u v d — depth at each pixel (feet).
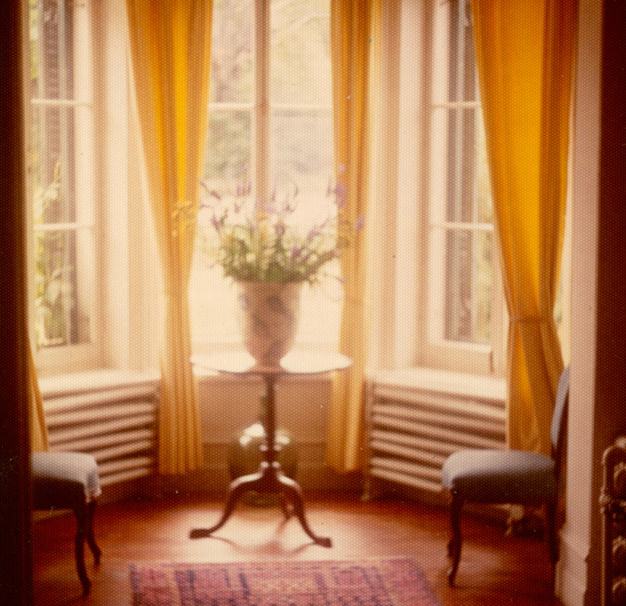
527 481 12.53
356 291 15.89
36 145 15.35
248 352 14.10
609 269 11.30
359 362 15.99
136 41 15.08
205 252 14.65
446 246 16.19
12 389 8.41
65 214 15.84
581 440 11.96
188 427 15.81
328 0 16.35
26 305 8.50
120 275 16.01
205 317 16.63
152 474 15.98
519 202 13.99
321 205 16.65
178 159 15.70
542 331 13.97
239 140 16.53
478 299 15.93
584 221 11.76
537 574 13.19
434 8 15.85
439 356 16.34
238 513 15.47
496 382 15.43
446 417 15.20
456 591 12.59
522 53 13.85
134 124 15.61
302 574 13.01
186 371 15.76
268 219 14.46
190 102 15.52
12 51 8.18
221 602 12.10
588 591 11.68
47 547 13.94
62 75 15.60
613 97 11.12
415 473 15.46
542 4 13.69
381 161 15.97
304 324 16.78
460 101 15.80
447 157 16.05
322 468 16.70
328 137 16.57
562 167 13.74
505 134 13.97
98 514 15.33
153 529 14.70
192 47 15.42
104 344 16.29
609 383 11.42
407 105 15.93
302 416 16.58
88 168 15.88
